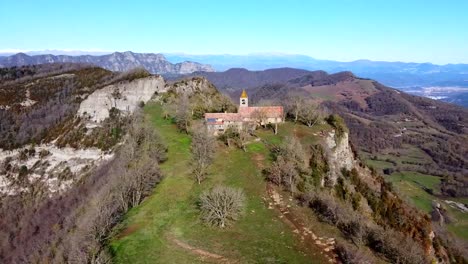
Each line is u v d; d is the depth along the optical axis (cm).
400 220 9694
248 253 5884
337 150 12056
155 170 8444
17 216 13225
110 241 6238
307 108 13338
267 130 12281
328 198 7869
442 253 9794
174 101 15250
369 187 11144
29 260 9131
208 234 6391
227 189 6981
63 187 14288
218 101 15925
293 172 8544
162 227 6550
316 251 6094
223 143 10956
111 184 8938
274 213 7225
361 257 5881
